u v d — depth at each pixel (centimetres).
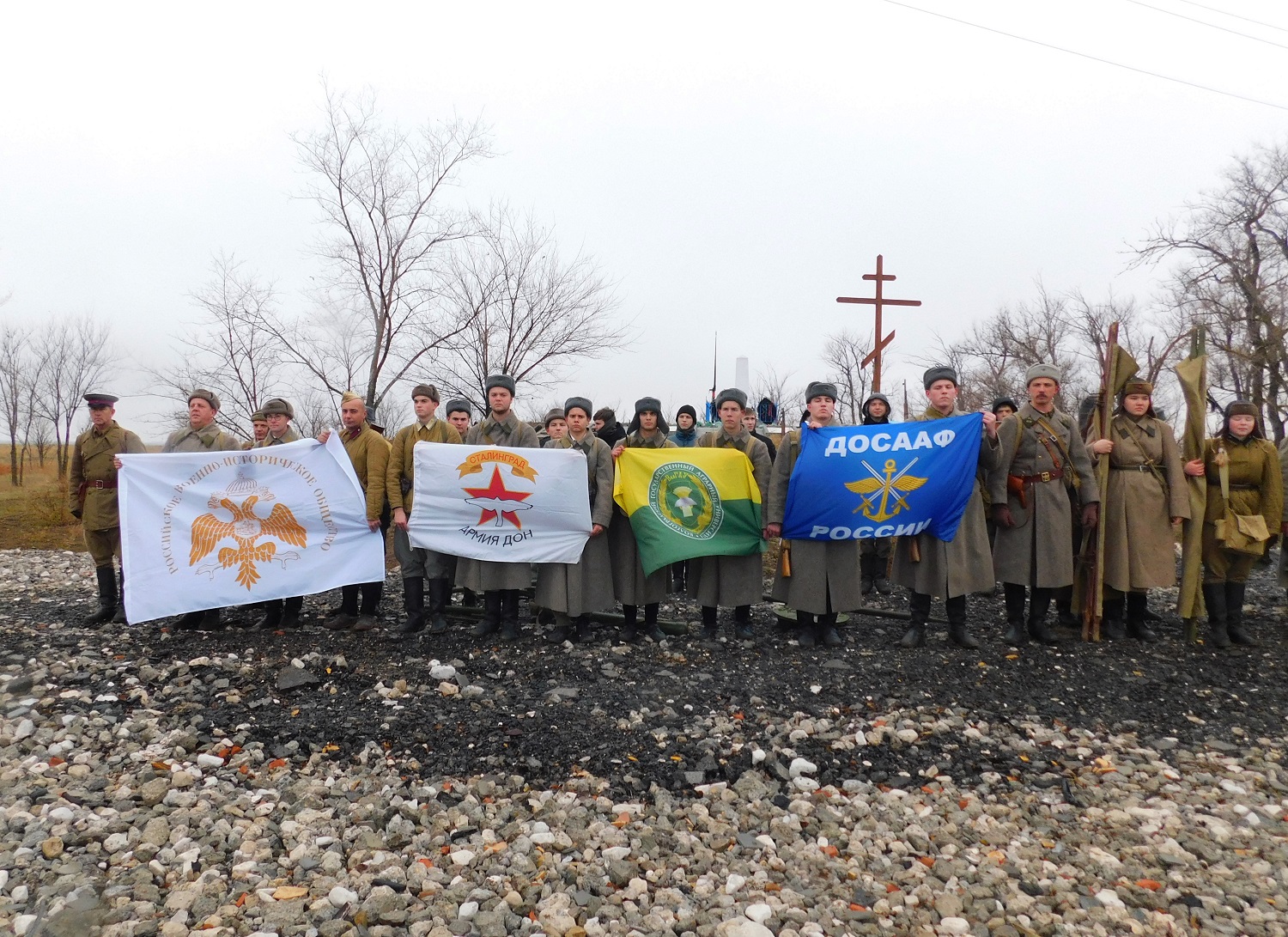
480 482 690
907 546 679
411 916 310
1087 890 339
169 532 664
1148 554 675
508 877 342
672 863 357
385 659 630
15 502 2030
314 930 300
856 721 519
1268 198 2423
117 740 471
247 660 617
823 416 672
